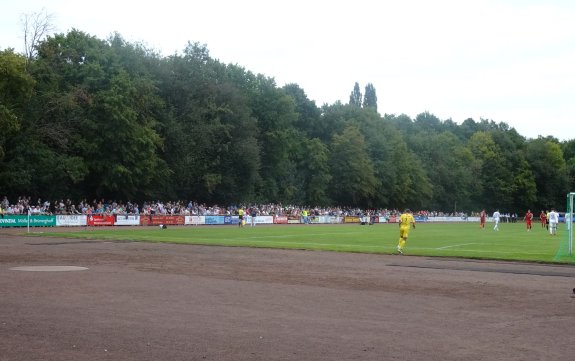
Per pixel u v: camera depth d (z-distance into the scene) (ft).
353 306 43.70
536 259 84.69
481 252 96.94
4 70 180.34
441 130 578.66
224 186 284.61
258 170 317.83
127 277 58.34
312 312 40.86
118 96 211.82
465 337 33.47
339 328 35.50
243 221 220.43
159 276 59.88
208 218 232.94
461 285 56.80
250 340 31.81
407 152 413.39
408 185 406.00
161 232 156.04
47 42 218.79
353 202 378.53
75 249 93.50
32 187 204.13
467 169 447.83
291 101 335.26
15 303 41.86
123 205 218.59
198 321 36.76
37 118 206.59
